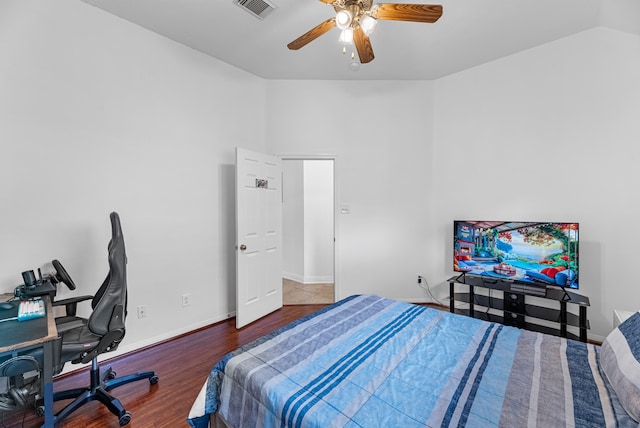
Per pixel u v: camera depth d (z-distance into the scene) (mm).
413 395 1068
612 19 2426
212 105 3143
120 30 2463
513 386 1114
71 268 2230
